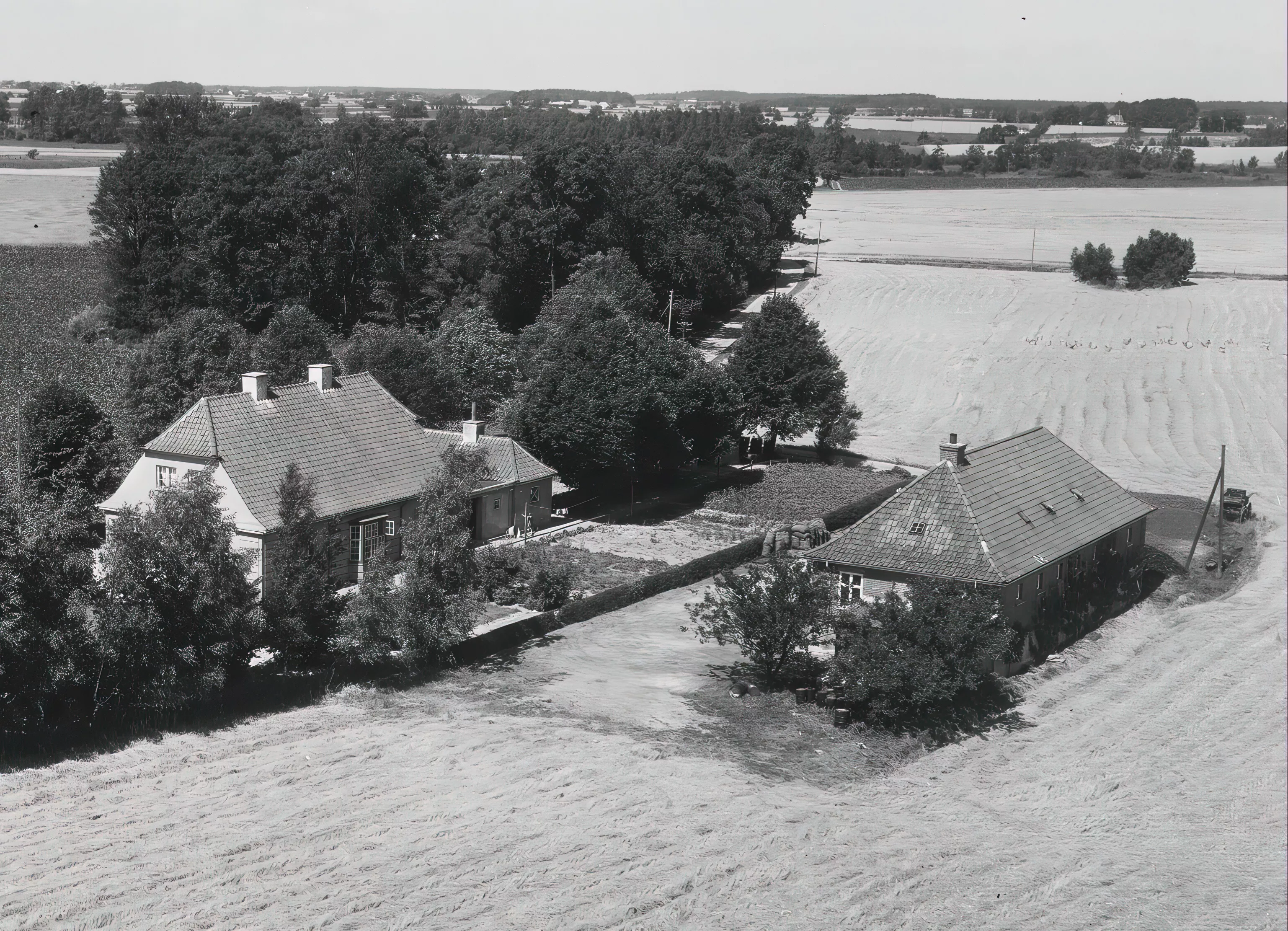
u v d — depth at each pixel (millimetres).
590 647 57500
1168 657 58844
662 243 135375
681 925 34438
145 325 112000
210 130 143500
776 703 51625
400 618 51000
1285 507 86500
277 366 85688
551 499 75438
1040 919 35969
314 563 50625
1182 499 87438
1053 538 58938
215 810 39781
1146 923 36281
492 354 95812
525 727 47562
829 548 56531
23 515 44031
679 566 66375
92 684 44656
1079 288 162250
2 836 37562
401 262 120938
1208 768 47500
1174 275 161625
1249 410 112500
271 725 46594
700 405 83188
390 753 44656
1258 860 40656
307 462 62188
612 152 138250
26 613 42281
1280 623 63656
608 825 39875
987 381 122750
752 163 190000
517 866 37062
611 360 78000
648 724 48875
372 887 35469
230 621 46156
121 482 71812
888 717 49656
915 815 42781
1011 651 54656
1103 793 45250
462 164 145000
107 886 34812
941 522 56156
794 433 92750
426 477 58656
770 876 37281
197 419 60531
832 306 154000
